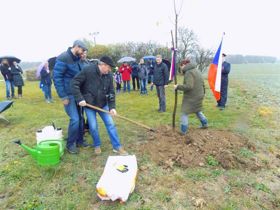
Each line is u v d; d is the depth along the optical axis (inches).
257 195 150.9
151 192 150.1
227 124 275.0
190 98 227.3
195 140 206.8
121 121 287.3
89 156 193.2
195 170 172.9
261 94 540.7
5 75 494.0
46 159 175.2
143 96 498.9
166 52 1070.4
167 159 184.2
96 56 1103.6
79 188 153.8
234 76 1050.7
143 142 218.7
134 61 597.6
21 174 167.2
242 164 181.0
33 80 958.4
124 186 139.3
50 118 312.2
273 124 282.5
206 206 139.5
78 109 198.7
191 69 223.9
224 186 158.1
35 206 138.1
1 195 148.9
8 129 270.1
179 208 137.6
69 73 186.5
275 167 182.9
